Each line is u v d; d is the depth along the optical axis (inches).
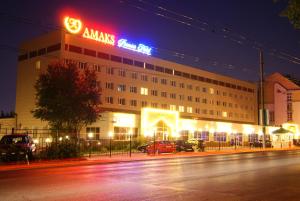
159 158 1320.1
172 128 2381.9
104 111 2159.2
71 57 2519.7
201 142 1978.3
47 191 526.0
